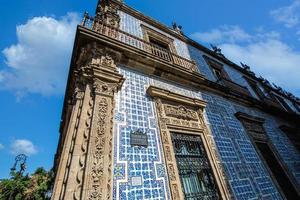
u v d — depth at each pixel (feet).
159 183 12.91
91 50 16.55
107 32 19.51
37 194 39.32
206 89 25.38
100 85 14.53
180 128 17.30
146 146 14.25
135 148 13.62
